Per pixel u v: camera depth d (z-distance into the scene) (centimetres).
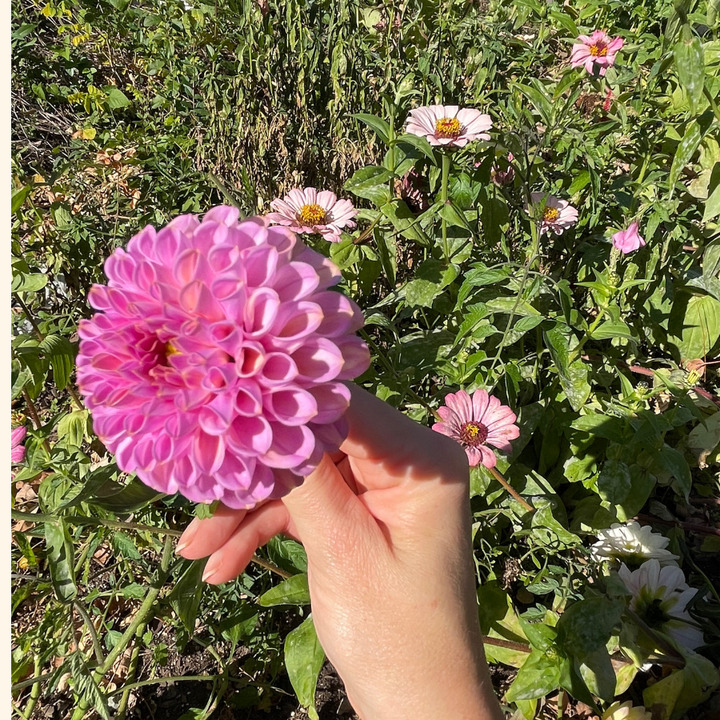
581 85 67
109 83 108
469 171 62
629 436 55
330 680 56
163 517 55
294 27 77
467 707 37
